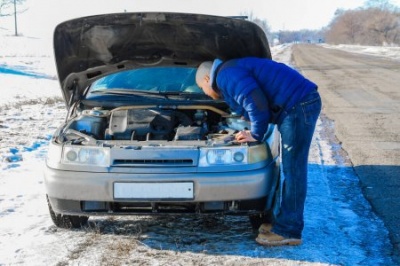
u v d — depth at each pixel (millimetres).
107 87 5098
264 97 3641
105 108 4816
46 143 7867
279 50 63938
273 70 3736
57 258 3689
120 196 3691
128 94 4922
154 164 3699
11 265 3586
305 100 3723
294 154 3777
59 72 4543
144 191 3672
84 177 3717
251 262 3607
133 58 4582
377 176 5871
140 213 3783
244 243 3945
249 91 3592
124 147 3760
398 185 5508
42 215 4609
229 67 3682
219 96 3904
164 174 3670
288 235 3852
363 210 4727
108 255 3725
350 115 10469
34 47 56000
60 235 4129
